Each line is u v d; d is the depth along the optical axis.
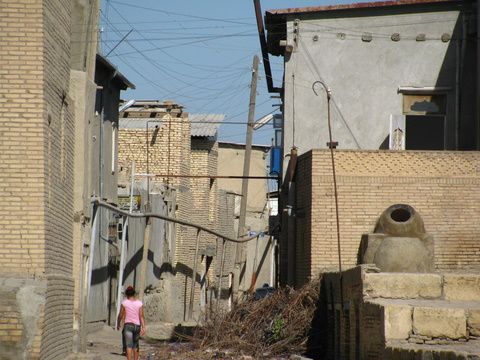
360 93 44.12
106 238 43.72
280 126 51.44
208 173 71.75
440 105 43.97
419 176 37.25
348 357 30.80
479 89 41.66
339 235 35.59
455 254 36.94
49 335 25.66
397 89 44.03
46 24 26.11
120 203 50.34
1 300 24.25
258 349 35.19
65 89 29.73
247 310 37.94
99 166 43.81
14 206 25.42
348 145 43.97
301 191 40.19
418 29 44.09
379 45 44.16
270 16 44.47
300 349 34.91
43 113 25.59
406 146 44.00
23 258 25.36
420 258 33.97
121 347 36.84
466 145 43.47
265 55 49.72
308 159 38.34
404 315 24.14
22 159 25.48
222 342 36.03
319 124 44.03
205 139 71.19
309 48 44.28
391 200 37.16
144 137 62.34
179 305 61.19
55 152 27.89
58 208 28.36
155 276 54.88
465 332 24.02
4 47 25.52
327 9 43.88
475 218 37.09
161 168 62.12
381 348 24.53
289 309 35.69
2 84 25.48
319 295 35.50
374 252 35.03
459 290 28.05
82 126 32.16
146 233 46.22
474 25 43.53
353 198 37.19
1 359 23.98
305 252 38.59
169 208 58.66
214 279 73.38
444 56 43.91
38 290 24.45
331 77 44.12
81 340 32.06
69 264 30.73
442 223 37.06
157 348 38.28
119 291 43.19
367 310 26.94
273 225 57.94
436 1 43.59
